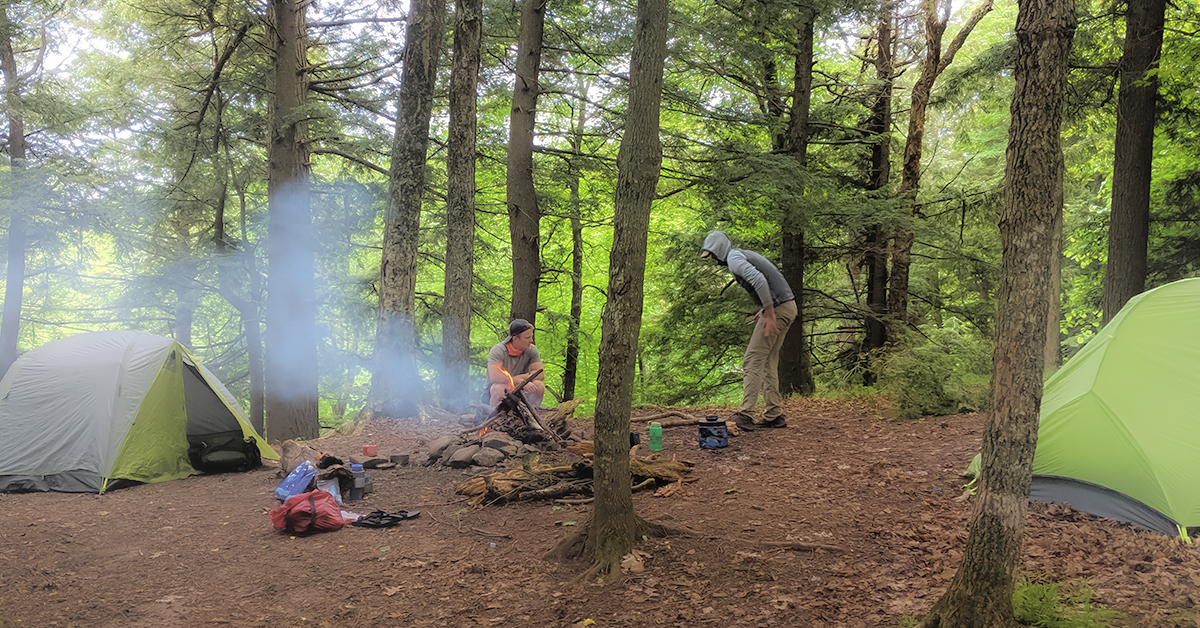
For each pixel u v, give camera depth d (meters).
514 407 7.27
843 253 14.59
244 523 5.39
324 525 5.04
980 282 14.20
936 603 3.02
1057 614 2.96
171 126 13.26
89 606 3.90
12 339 14.62
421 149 9.30
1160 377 4.53
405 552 4.54
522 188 10.60
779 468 5.96
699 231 14.52
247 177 14.74
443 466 6.69
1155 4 9.14
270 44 12.08
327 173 18.19
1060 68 2.66
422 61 9.23
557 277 20.16
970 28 12.39
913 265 15.70
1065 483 4.63
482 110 14.30
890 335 12.70
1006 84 12.86
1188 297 4.75
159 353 7.29
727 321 15.04
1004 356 2.79
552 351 19.95
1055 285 10.88
